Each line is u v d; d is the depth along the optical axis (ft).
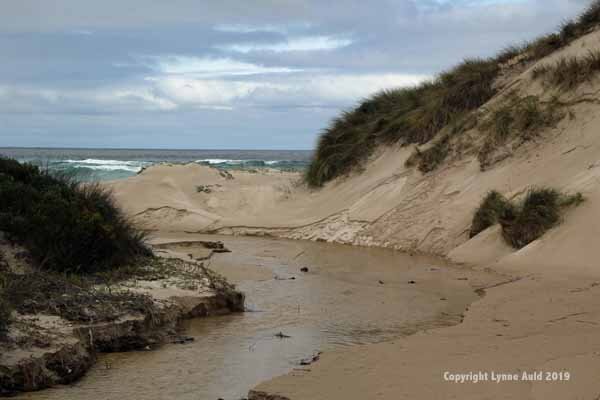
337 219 68.33
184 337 29.68
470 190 59.00
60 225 36.47
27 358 23.52
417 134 73.15
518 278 40.65
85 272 36.22
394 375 22.66
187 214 75.92
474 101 70.44
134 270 37.42
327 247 60.80
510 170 57.41
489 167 59.77
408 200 63.93
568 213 45.29
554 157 55.06
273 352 27.43
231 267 48.32
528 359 23.48
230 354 27.22
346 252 57.26
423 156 67.56
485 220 51.70
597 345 24.80
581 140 54.60
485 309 32.37
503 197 52.70
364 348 26.25
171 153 354.13
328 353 25.72
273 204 79.25
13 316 26.45
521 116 60.54
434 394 20.74
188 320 32.63
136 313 29.43
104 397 22.58
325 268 49.01
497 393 20.45
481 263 47.21
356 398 20.72
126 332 28.25
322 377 22.76
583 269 39.50
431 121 72.23
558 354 23.85
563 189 48.44
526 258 43.52
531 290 36.09
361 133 82.07
